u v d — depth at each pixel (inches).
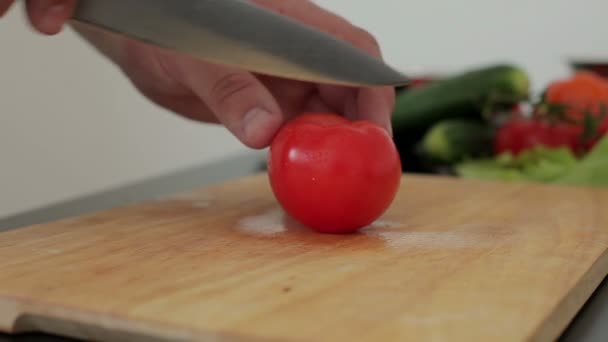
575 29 62.0
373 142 23.9
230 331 17.6
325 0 65.1
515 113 39.0
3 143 44.1
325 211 23.7
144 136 53.4
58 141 47.6
